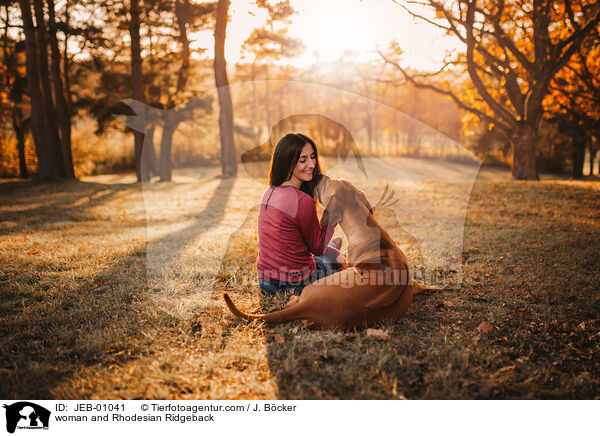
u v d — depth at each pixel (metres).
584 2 9.96
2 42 17.53
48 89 13.84
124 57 17.11
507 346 2.44
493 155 12.85
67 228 5.85
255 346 2.38
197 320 2.71
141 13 14.31
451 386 2.02
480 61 12.39
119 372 2.12
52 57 15.09
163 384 2.02
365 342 2.40
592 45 10.97
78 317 2.72
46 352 2.30
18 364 2.16
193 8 13.23
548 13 10.28
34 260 3.95
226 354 2.28
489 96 11.24
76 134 25.19
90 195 9.95
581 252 4.28
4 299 3.01
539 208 6.70
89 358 2.23
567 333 2.62
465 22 10.20
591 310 2.93
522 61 10.93
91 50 17.08
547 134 19.53
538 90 10.71
